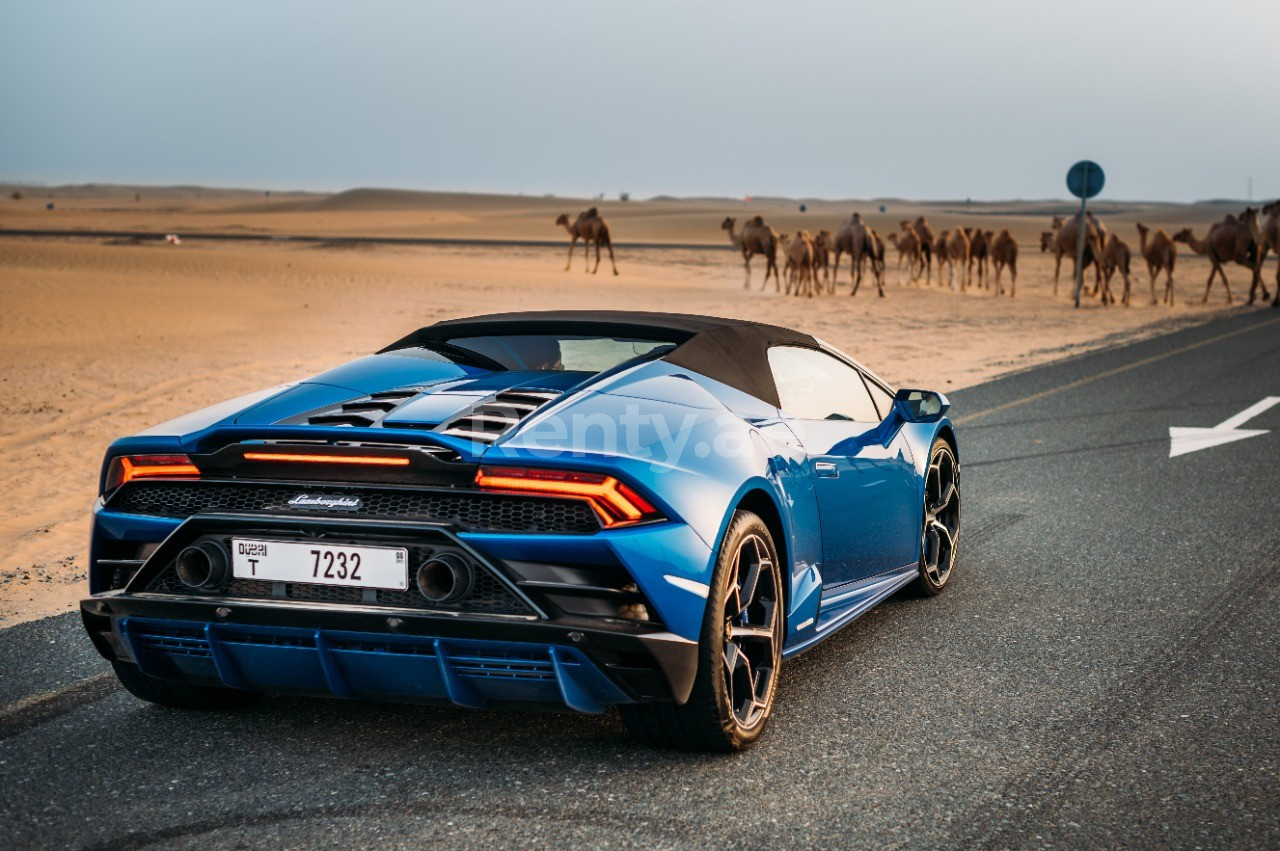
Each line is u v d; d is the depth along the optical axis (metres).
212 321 19.56
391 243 67.56
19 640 4.48
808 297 30.45
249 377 13.13
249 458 3.13
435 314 22.00
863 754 3.36
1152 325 21.78
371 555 3.06
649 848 2.76
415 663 3.06
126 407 11.05
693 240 96.94
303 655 3.14
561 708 3.09
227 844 2.79
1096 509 6.81
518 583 2.95
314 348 16.20
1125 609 4.87
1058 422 10.20
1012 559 5.72
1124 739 3.47
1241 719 3.64
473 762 3.28
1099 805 3.01
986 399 11.70
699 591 3.06
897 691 3.92
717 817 2.93
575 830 2.85
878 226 146.75
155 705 3.78
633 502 2.99
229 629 3.17
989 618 4.77
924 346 17.83
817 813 2.96
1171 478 7.69
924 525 4.96
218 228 114.56
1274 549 5.82
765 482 3.45
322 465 3.09
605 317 4.12
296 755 3.34
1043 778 3.19
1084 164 26.25
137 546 3.33
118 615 3.27
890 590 4.58
